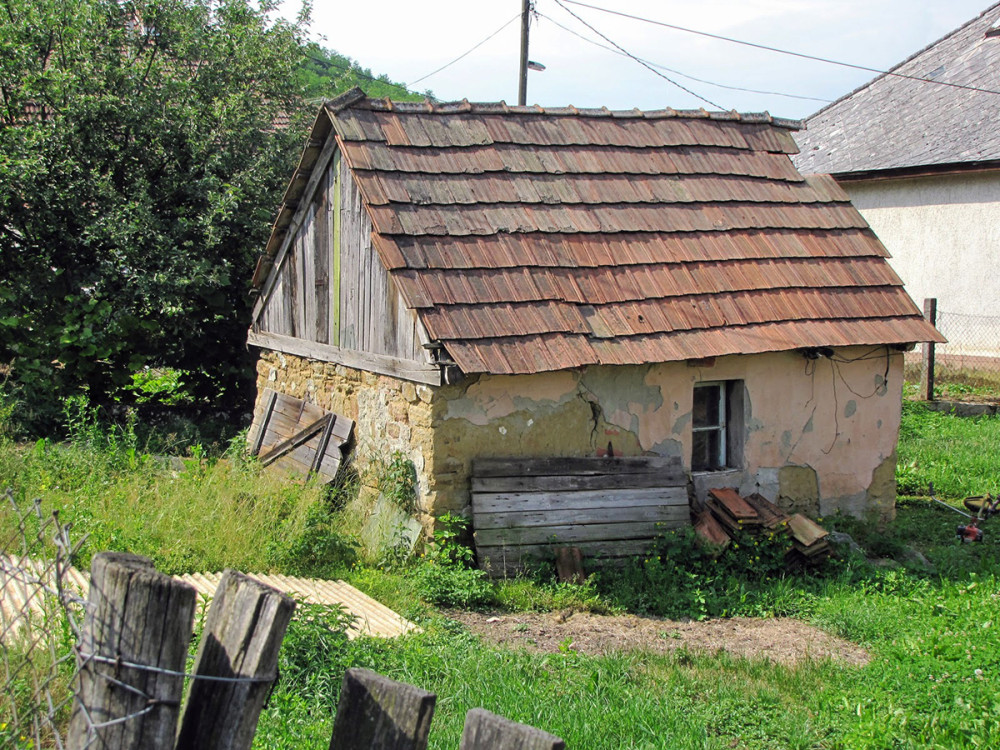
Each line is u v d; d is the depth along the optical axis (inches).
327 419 434.9
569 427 391.2
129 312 549.3
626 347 387.5
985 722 237.1
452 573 345.4
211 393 634.2
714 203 466.3
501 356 360.5
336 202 429.4
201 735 120.4
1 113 578.9
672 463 406.9
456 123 433.7
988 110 816.9
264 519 377.1
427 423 366.0
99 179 549.6
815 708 256.5
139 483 404.8
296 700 210.4
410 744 117.4
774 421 440.1
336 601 307.9
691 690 264.5
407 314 375.6
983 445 612.7
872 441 467.8
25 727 176.2
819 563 401.4
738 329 420.5
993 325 786.2
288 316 486.9
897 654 287.0
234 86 619.2
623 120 481.1
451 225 393.1
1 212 541.6
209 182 571.2
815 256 468.1
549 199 424.8
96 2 569.9
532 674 255.1
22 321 552.7
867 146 888.3
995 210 779.4
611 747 215.6
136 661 115.1
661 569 377.1
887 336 449.1
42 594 251.9
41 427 532.7
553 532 377.7
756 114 516.1
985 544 448.5
